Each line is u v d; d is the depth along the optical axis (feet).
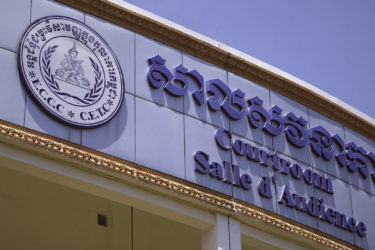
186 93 88.48
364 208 99.66
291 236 91.09
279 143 94.17
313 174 95.91
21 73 78.54
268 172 91.66
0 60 78.28
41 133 77.97
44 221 96.48
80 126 80.02
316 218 94.12
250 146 91.15
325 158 98.07
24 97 78.23
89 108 81.20
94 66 83.05
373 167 103.40
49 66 80.33
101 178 81.00
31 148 77.46
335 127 101.19
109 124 82.17
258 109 93.61
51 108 79.00
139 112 84.48
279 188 91.91
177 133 86.22
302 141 96.27
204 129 88.38
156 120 85.30
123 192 81.87
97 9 85.51
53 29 81.92
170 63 88.58
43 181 97.04
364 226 98.48
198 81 89.86
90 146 80.33
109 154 81.10
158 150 84.28
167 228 102.12
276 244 90.63
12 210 94.94
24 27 80.43
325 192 96.63
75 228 97.91
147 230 100.89
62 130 79.30
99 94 82.33
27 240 95.09
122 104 83.66
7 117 76.89
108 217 99.86
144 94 85.56
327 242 93.76
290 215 91.66
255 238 89.15
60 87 80.23
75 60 82.07
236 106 91.86
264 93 95.20
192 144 86.84
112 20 86.22
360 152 102.47
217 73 91.91
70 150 78.95
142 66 86.48
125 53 85.81
